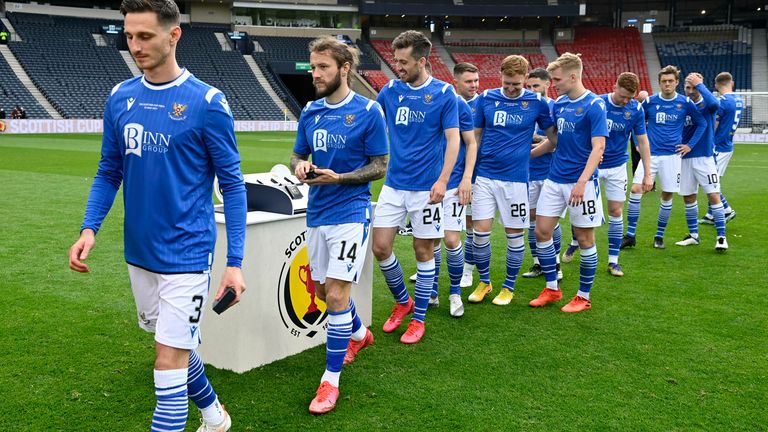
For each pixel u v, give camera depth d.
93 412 2.72
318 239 3.04
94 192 2.21
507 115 4.34
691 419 2.72
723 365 3.33
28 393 2.89
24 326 3.77
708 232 7.32
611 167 5.32
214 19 37.94
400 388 3.03
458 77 4.66
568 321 4.09
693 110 6.19
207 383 2.41
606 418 2.72
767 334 3.82
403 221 3.78
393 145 3.73
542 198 4.45
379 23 41.34
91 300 4.31
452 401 2.88
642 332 3.86
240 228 2.13
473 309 4.38
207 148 2.10
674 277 5.25
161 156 2.04
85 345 3.50
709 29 38.66
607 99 5.36
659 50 38.47
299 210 3.35
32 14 33.62
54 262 5.32
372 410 2.79
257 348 3.24
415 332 3.71
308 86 39.84
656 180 13.12
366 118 2.96
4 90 27.94
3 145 18.92
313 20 38.91
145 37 1.96
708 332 3.86
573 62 4.23
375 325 4.02
